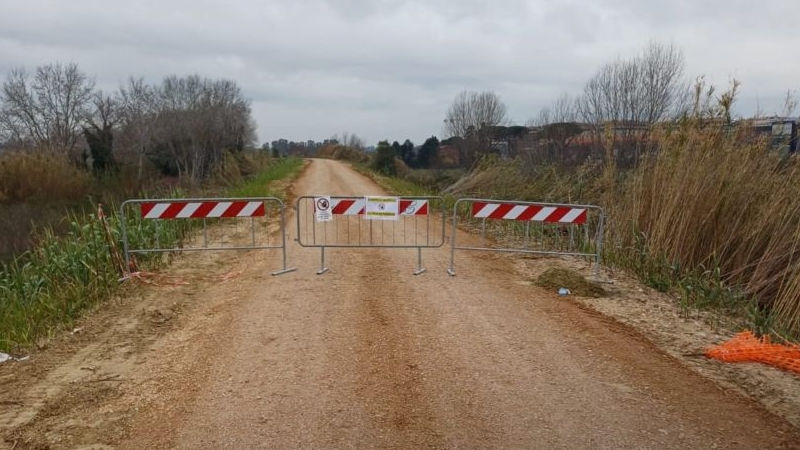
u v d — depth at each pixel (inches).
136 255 376.5
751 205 319.6
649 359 216.7
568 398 185.0
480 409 177.9
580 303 289.4
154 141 1241.4
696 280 301.6
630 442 159.6
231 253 414.0
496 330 247.6
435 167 1873.8
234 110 1625.2
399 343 231.9
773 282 299.6
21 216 675.4
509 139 1282.0
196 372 207.3
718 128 340.8
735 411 177.0
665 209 341.7
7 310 281.3
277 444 159.2
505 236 502.3
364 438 162.2
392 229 530.6
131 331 252.5
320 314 270.5
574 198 527.5
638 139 580.7
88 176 930.7
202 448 157.9
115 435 166.1
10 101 1357.0
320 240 471.5
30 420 174.4
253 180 1186.0
